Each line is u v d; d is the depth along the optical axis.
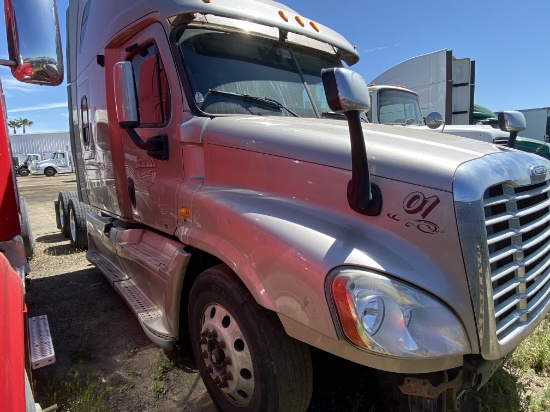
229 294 2.28
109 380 3.06
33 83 2.43
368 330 1.69
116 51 3.89
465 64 9.41
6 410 1.21
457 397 1.91
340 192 2.04
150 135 3.26
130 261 3.77
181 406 2.76
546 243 2.35
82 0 4.88
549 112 14.81
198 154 2.81
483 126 7.47
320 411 2.62
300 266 1.88
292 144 2.27
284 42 3.50
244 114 2.98
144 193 3.52
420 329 1.71
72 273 5.70
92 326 3.98
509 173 1.99
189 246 2.80
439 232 1.79
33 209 13.90
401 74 10.09
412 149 2.01
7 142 2.80
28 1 2.28
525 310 2.06
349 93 1.75
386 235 1.88
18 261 2.85
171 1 2.97
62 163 35.97
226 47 3.17
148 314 3.17
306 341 1.89
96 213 5.47
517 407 2.62
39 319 2.86
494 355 1.84
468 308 1.77
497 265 1.93
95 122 4.55
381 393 2.77
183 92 2.89
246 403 2.32
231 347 2.32
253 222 2.15
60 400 2.79
